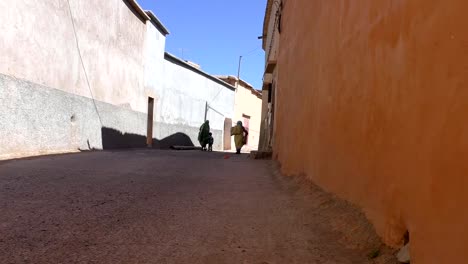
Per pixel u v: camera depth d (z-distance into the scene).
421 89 2.62
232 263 3.28
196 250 3.55
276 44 13.98
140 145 18.50
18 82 9.00
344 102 4.61
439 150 2.35
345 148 4.54
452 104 2.21
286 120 9.19
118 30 15.49
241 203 5.54
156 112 20.95
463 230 2.07
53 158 9.20
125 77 16.45
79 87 12.35
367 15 3.90
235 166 10.41
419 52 2.67
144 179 7.11
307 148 6.65
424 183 2.55
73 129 11.99
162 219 4.51
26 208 4.60
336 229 4.12
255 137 42.06
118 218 4.44
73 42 11.81
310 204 5.29
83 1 12.34
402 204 2.95
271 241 3.86
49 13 10.30
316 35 6.34
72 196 5.34
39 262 3.10
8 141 8.77
